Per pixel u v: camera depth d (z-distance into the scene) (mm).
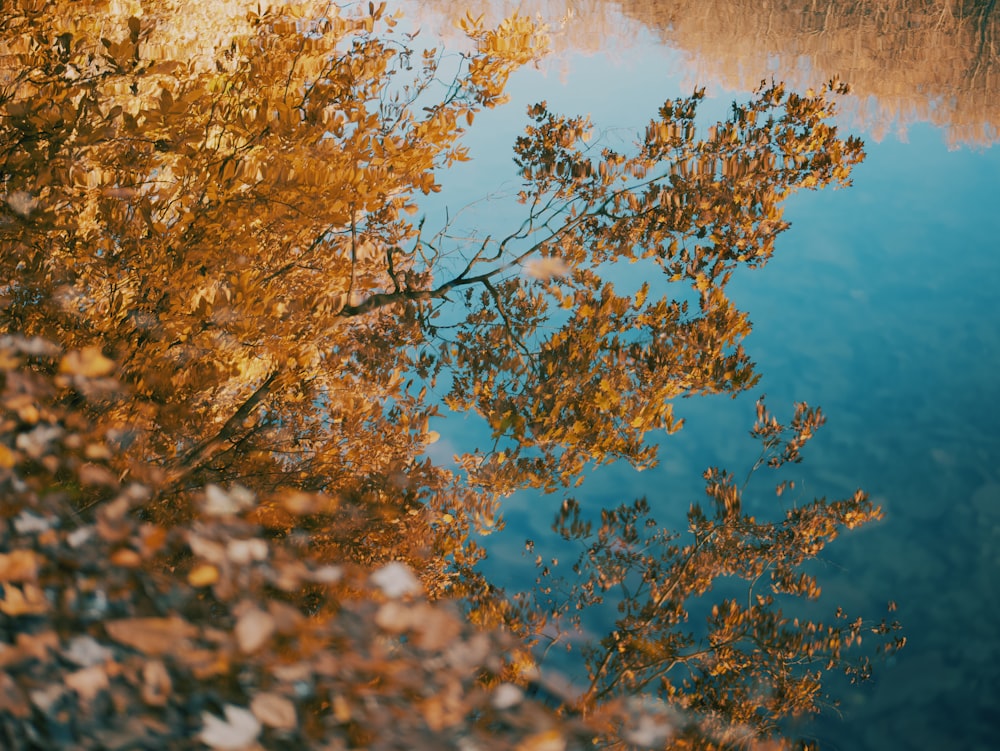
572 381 7215
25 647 1604
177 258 5375
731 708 6453
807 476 22359
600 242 8602
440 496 7492
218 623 1932
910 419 23531
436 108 6887
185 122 5434
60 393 4285
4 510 1949
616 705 1928
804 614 18500
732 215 8273
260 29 6348
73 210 5523
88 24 5371
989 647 16891
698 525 7418
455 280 8133
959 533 19969
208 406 6492
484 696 1699
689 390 7738
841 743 15406
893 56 39656
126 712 1593
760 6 43500
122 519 1906
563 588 7172
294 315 6223
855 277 28734
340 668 1648
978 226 30062
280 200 5609
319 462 6820
